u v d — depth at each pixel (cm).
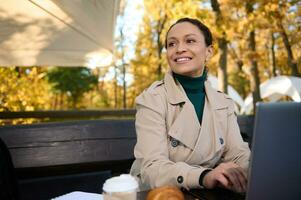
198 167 132
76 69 1191
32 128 214
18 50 429
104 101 1495
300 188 86
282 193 85
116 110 343
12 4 360
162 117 151
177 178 127
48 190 228
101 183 248
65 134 222
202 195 121
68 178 237
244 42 897
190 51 159
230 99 174
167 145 150
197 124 152
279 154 82
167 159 140
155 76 1370
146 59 1382
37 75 743
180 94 155
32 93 711
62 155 218
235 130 168
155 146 143
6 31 396
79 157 222
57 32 410
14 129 209
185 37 160
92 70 1304
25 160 207
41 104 762
